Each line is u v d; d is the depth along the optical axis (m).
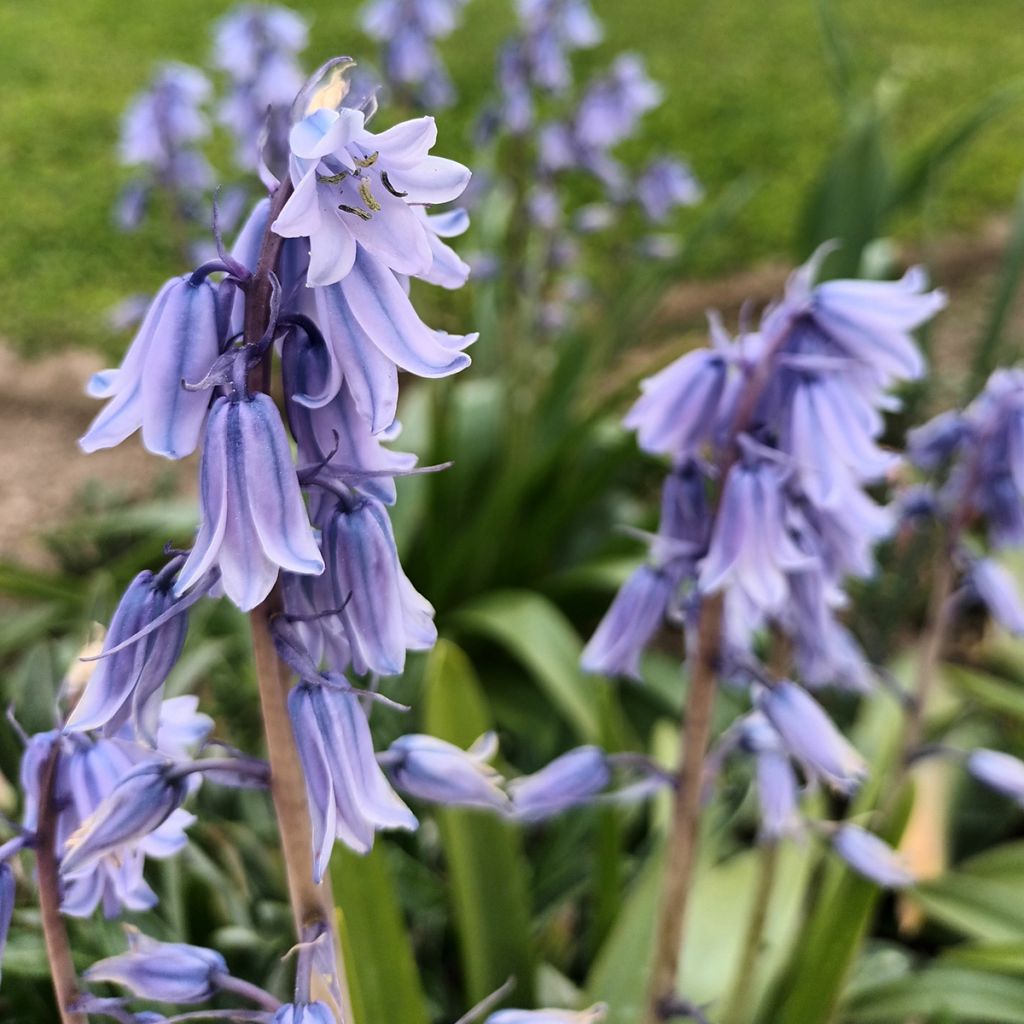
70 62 1.50
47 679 0.32
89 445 0.20
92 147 1.28
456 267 0.21
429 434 0.60
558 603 0.63
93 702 0.21
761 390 0.26
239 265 0.20
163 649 0.21
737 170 1.25
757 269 1.04
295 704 0.21
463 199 0.64
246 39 0.60
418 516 0.56
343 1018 0.23
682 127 1.36
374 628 0.21
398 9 0.62
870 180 0.59
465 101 1.38
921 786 0.47
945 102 1.42
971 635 0.62
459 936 0.38
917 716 0.35
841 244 0.60
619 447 0.58
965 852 0.47
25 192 1.17
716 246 1.07
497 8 1.71
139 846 0.23
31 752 0.22
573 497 0.59
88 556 0.63
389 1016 0.29
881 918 0.46
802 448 0.26
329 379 0.20
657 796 0.44
